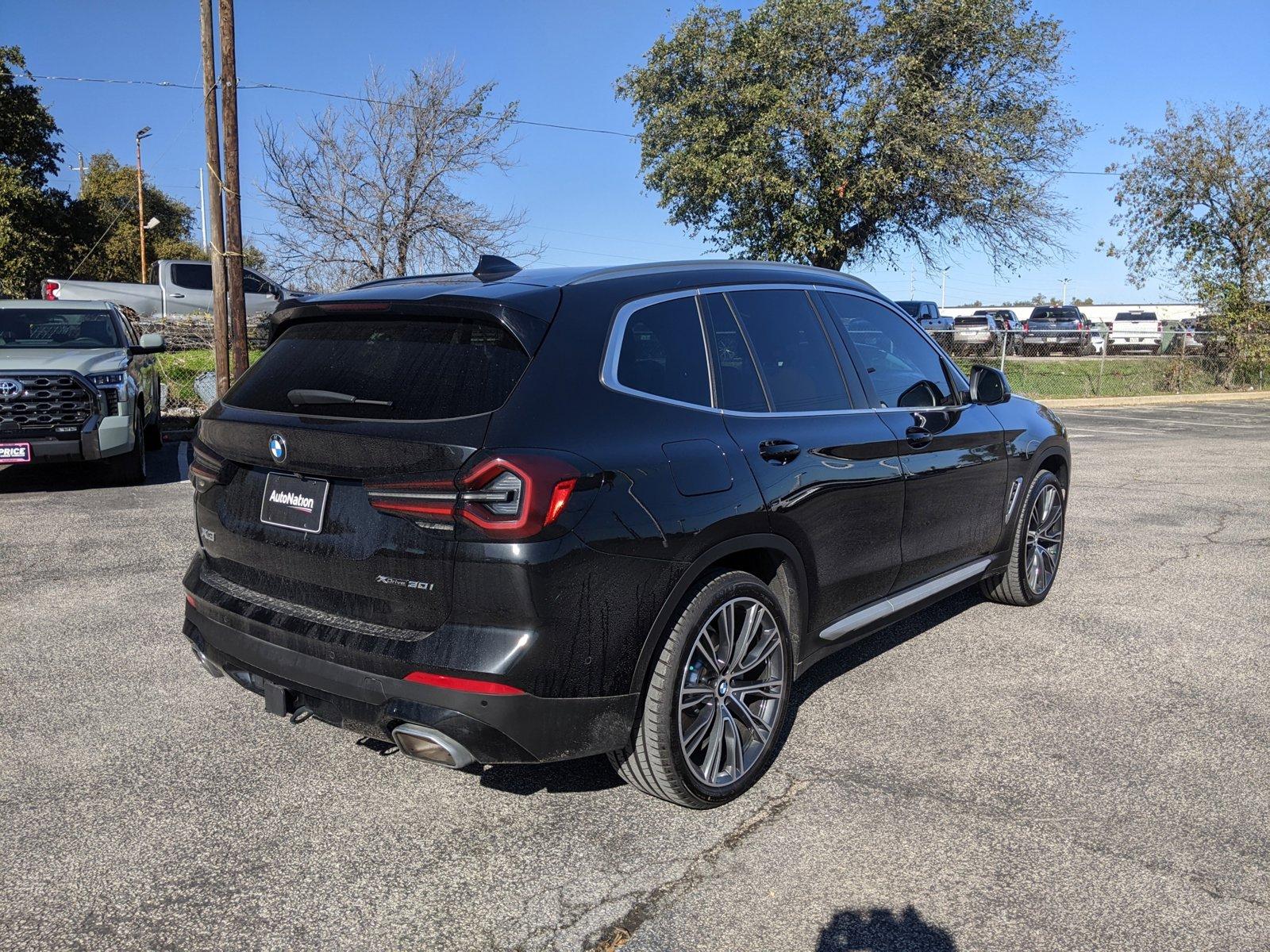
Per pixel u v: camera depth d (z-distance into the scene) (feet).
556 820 10.25
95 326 32.65
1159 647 15.78
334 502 9.50
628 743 9.71
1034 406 18.10
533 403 9.02
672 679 9.73
